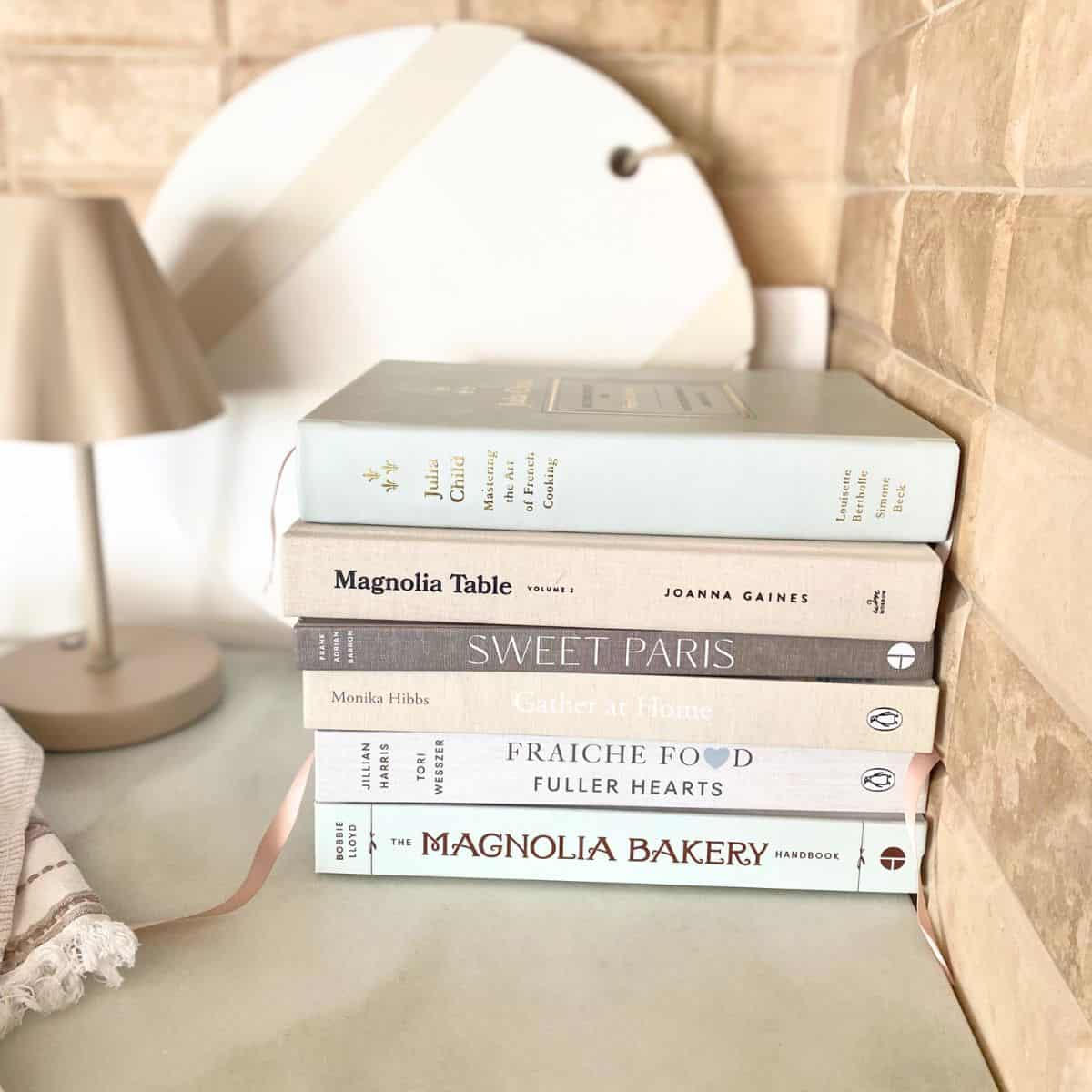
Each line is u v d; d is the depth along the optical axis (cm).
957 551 51
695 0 75
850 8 75
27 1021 46
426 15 76
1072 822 37
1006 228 44
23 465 84
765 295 78
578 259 76
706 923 53
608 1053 44
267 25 76
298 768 68
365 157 75
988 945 45
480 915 53
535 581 51
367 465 51
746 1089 43
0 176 79
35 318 62
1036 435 42
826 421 54
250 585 82
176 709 71
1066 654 38
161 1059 44
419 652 52
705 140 78
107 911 53
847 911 54
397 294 76
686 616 51
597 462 51
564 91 74
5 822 53
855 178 72
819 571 50
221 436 80
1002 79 45
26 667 75
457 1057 44
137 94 78
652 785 54
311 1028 46
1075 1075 36
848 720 52
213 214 76
